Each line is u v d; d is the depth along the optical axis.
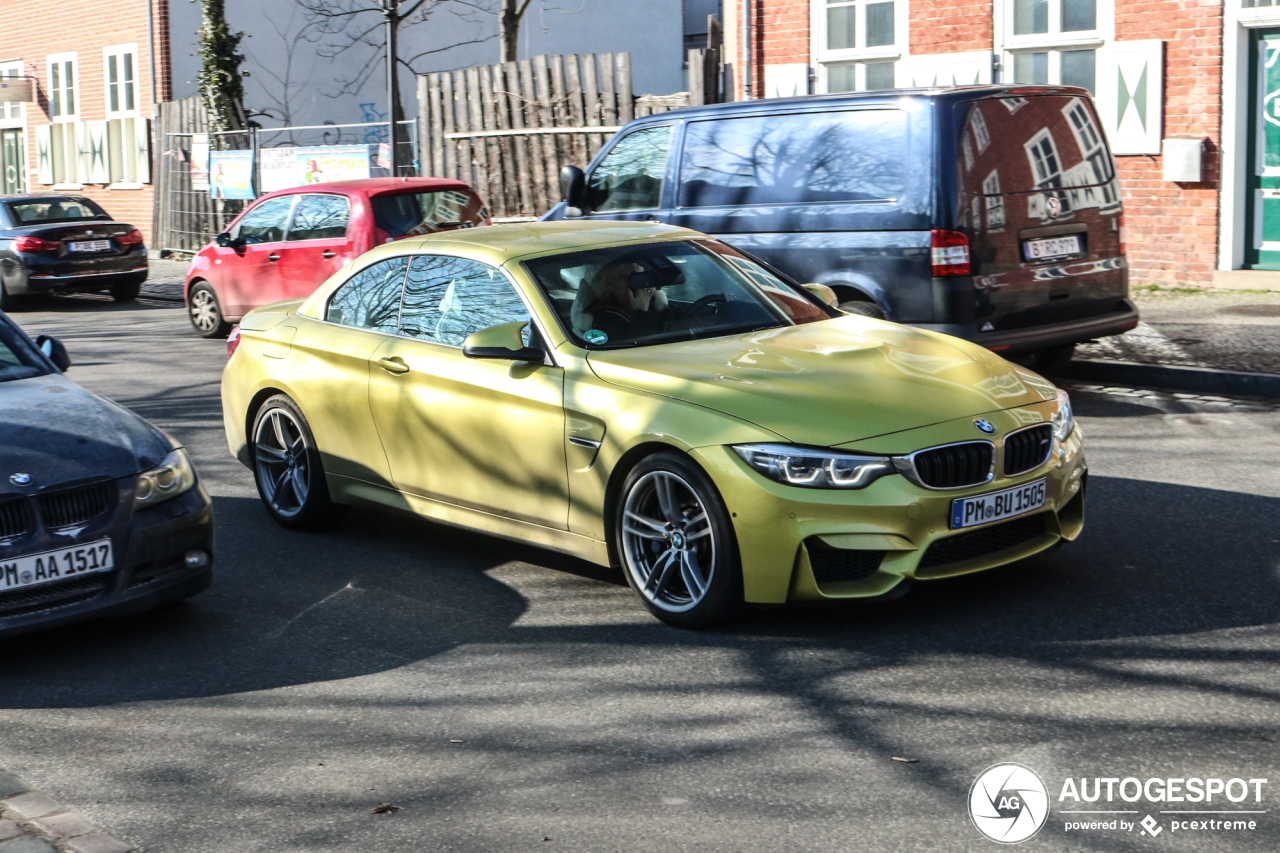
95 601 5.36
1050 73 15.03
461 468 6.17
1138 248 14.62
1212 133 13.91
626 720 4.48
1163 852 3.47
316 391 6.87
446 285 6.45
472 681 4.93
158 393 11.82
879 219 8.88
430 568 6.42
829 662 4.91
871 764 4.05
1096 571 5.81
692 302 6.16
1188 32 13.94
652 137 10.34
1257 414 9.04
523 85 18.58
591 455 5.55
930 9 15.75
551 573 6.25
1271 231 13.89
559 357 5.79
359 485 6.79
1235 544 6.14
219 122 24.95
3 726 4.71
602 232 6.59
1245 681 4.54
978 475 5.13
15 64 31.83
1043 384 5.70
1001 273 8.83
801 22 16.81
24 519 5.21
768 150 9.56
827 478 4.95
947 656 4.91
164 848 3.73
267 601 6.02
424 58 30.20
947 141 8.67
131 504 5.44
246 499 8.01
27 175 32.28
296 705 4.78
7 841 3.72
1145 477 7.47
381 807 3.91
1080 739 4.15
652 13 31.62
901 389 5.30
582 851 3.60
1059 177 9.22
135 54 28.17
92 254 19.39
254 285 14.61
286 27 28.33
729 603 5.17
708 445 5.11
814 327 6.14
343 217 13.62
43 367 6.43
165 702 4.87
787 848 3.56
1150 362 10.27
